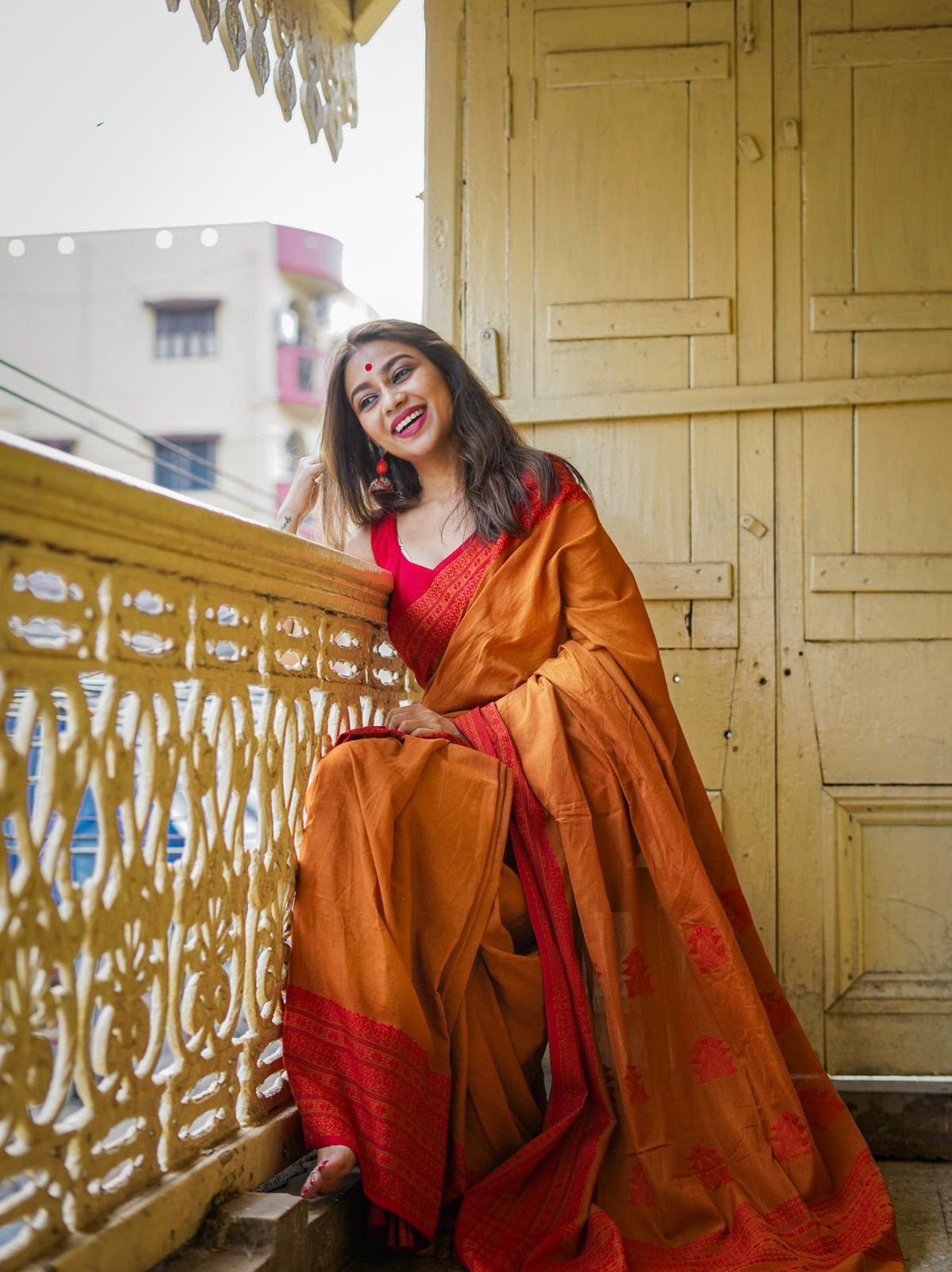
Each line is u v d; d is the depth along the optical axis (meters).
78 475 1.33
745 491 3.09
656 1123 2.08
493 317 3.19
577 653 2.39
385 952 1.95
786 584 3.06
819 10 3.11
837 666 3.04
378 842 2.00
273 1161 1.89
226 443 18.38
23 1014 1.29
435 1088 1.97
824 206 3.09
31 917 1.30
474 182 3.22
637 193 3.16
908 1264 1.98
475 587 2.53
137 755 1.82
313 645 2.21
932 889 2.97
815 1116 2.26
